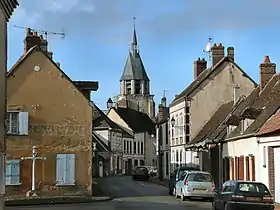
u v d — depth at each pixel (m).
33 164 34.84
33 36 39.09
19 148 35.44
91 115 36.75
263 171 32.34
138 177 65.19
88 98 37.88
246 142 35.69
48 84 36.31
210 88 53.53
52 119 36.19
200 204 30.77
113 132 90.75
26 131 35.59
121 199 35.03
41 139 35.88
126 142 98.56
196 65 58.44
